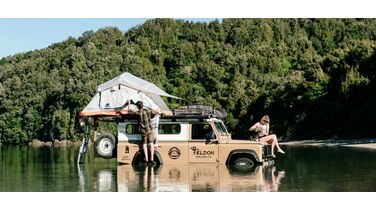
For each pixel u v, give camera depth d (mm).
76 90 88438
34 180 12648
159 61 142125
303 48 152750
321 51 156375
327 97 73188
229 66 131875
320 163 17484
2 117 92625
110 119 18438
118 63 115250
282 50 148750
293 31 168500
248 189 10438
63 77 102938
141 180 12125
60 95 89562
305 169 14875
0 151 40094
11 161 21766
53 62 112750
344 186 10844
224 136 16234
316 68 87000
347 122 63188
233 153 15508
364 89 66625
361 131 58094
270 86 103500
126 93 17781
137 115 16109
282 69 136750
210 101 102875
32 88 95750
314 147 35312
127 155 16125
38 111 91125
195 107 17500
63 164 18734
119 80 17875
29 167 17250
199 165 15570
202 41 157750
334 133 63312
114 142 16922
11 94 96562
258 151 15406
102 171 14930
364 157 20844
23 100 93375
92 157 23391
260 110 92750
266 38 162125
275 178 12438
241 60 132375
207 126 15852
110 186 11156
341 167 15625
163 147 15938
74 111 85875
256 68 133500
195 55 144500
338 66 79688
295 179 12188
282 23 170375
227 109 99938
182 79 129250
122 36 157500
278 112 85000
